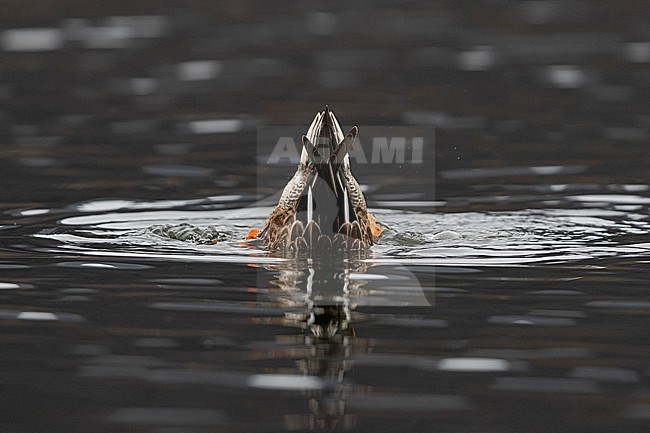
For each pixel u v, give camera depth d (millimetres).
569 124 27922
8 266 16203
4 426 10953
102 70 33844
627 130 27203
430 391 11773
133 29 39250
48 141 26250
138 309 14195
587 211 20453
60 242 17781
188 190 22359
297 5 42875
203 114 29078
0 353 12742
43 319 13852
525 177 23406
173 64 34562
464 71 33531
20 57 35312
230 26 39750
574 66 33875
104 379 12070
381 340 13164
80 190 22000
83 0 43281
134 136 26953
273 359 12602
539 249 17297
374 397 11664
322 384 11906
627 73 32969
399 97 30641
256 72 33625
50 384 11930
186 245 17531
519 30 38500
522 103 30031
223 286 15117
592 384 11922
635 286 15086
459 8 41906
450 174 23938
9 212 20078
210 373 12227
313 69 33938
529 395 11680
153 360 12570
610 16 40250
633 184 22547
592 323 13641
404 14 41250
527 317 13891
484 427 10945
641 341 13039
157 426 10984
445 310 14141
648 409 11305
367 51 36094
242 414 11258
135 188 22344
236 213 20562
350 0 43562
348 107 29594
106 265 16234
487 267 16078
